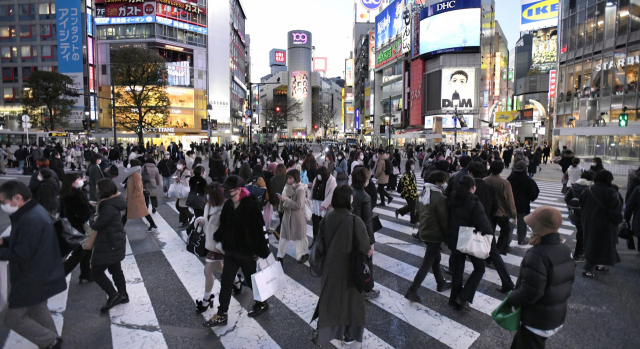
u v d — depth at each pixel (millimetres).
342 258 3309
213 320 4016
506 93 72500
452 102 55562
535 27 70562
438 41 56031
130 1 55094
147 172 9984
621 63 25359
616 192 5199
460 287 4465
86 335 3861
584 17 29062
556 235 2588
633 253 6859
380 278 5566
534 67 71188
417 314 4383
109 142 52250
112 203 4277
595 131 20969
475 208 4188
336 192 3396
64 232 3436
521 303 2600
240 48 80625
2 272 3340
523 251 6777
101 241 4281
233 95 71062
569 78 31203
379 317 4312
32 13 56469
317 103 144000
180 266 6000
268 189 7371
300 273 5758
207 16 61594
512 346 2830
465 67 55000
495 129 59656
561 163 14047
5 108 57469
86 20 55688
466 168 5781
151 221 8188
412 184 8570
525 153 25422
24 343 3750
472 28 53875
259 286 3844
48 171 5965
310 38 141000
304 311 4469
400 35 67250
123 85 40906
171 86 57375
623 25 25312
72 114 55469
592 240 5422
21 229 3094
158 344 3709
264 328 4047
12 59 57250
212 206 4211
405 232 8367
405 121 66562
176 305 4586
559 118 32531
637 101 24047
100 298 4797
